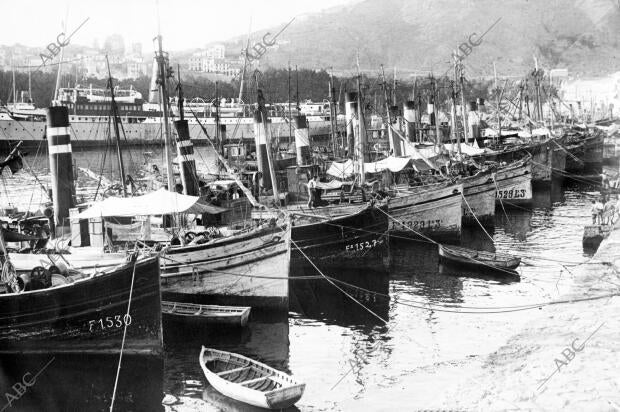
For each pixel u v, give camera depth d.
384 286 36.66
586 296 27.39
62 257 26.55
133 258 24.00
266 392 19.69
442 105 126.62
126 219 33.62
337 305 33.03
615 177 72.56
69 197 31.78
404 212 47.50
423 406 18.64
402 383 22.52
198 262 29.52
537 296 33.56
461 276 38.53
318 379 23.12
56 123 31.09
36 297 23.19
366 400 21.05
